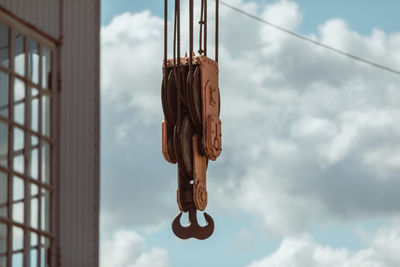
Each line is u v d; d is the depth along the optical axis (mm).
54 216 23172
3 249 21422
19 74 22406
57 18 23953
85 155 24609
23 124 22375
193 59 34281
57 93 23734
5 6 22031
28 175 22328
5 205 21547
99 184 25109
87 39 25156
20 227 21984
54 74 23688
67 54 24250
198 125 34344
